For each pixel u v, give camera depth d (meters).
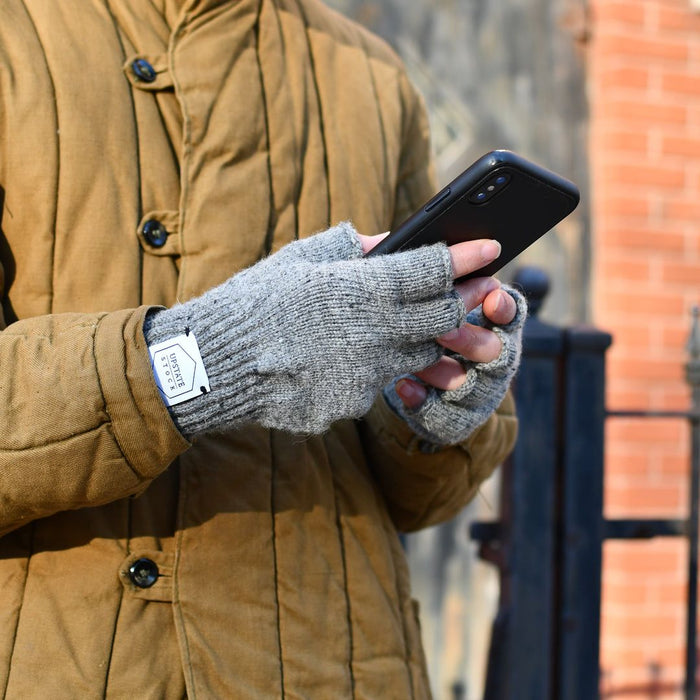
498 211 0.79
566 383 1.60
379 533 0.94
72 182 0.80
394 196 1.05
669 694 2.51
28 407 0.70
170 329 0.73
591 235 2.65
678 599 2.54
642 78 2.63
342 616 0.86
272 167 0.91
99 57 0.84
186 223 0.84
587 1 2.66
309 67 0.99
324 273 0.72
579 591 1.60
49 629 0.75
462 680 2.50
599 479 1.61
